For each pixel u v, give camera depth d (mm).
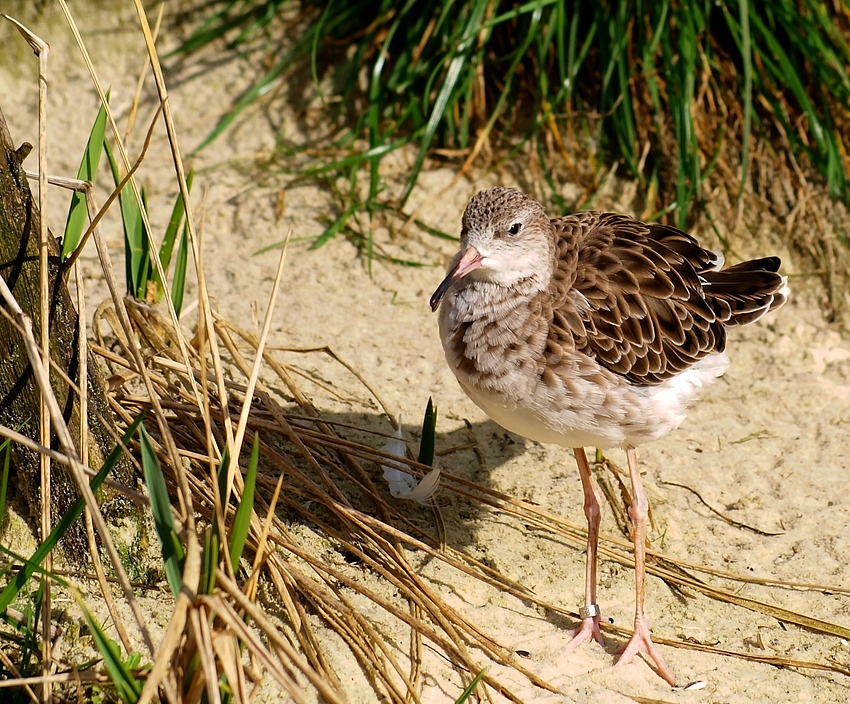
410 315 10492
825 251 11250
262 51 12727
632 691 7121
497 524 8367
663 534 8477
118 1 12570
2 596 6086
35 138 11898
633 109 11633
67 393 6922
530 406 7543
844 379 10273
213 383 8469
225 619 5633
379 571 7484
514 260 7535
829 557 8328
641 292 7727
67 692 6375
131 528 7293
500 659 7129
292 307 10328
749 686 7223
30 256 6656
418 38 11945
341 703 5871
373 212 11414
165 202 11336
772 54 11789
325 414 9023
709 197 11531
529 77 12242
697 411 9828
